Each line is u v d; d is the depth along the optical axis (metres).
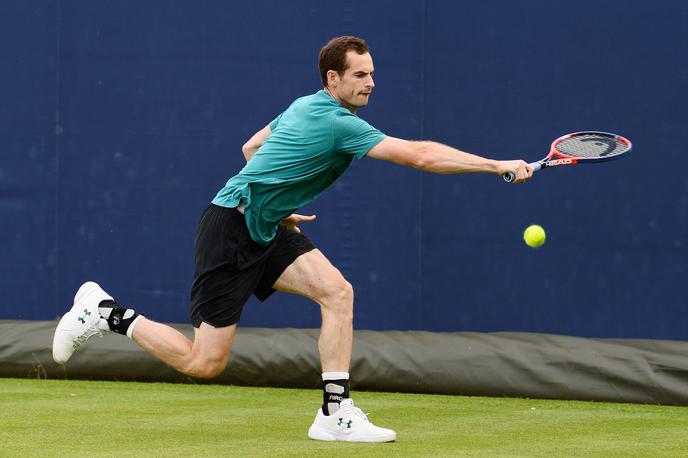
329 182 15.12
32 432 15.75
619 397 20.25
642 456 14.29
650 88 21.69
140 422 17.02
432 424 17.34
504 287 22.50
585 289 22.08
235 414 18.14
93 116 23.97
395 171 22.98
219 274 14.78
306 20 23.25
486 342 21.53
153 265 23.86
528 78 22.34
